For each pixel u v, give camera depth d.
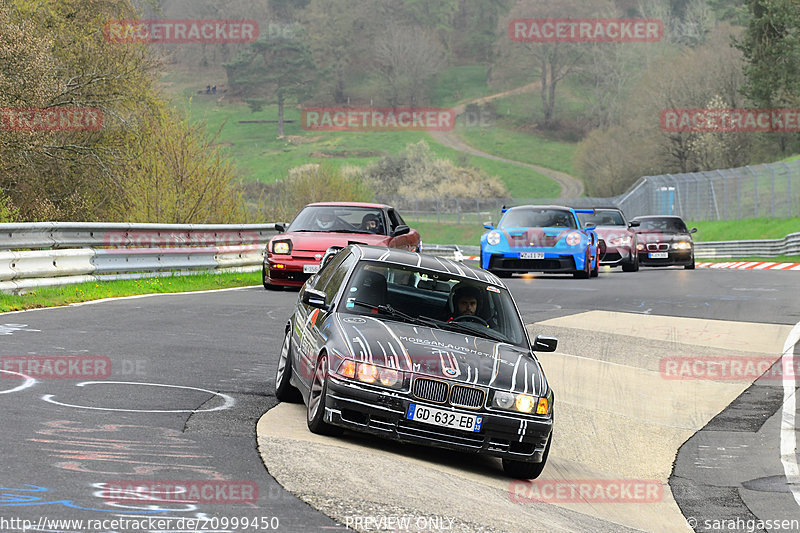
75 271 42.84
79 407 19.55
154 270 50.41
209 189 68.00
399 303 21.50
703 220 154.88
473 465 19.70
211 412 20.38
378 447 19.22
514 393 18.84
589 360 33.38
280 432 19.09
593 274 65.25
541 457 19.08
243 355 28.47
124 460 15.63
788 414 26.97
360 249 23.39
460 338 20.47
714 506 18.86
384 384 18.55
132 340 29.52
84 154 77.25
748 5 197.38
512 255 61.00
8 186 73.31
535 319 41.66
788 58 191.00
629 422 25.88
